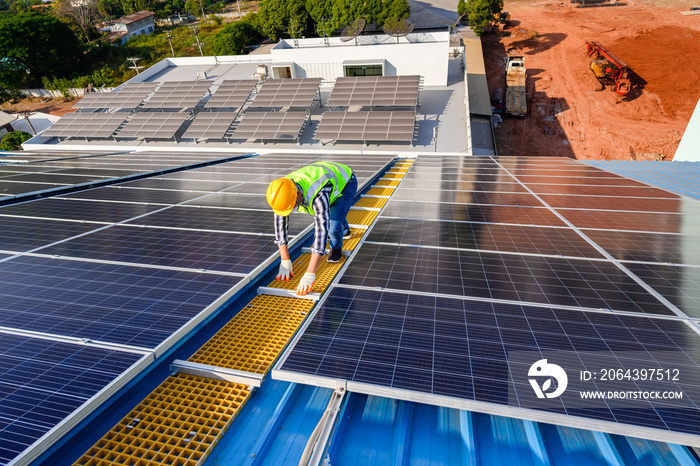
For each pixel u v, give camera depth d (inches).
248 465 100.2
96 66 2719.0
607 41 2154.3
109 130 1228.5
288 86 1267.2
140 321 124.5
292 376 107.0
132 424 104.0
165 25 3550.7
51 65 2516.0
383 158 585.9
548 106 1776.6
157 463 91.4
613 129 1599.4
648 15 2337.6
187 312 129.9
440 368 107.4
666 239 204.2
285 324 147.9
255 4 3639.3
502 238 208.1
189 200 290.5
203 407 111.0
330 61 1382.9
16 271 162.7
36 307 133.9
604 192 320.5
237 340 138.5
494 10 2191.2
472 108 1653.5
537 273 165.3
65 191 328.5
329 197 155.5
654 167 504.7
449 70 1428.4
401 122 1045.2
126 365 103.0
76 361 104.7
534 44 2282.2
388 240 206.5
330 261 194.5
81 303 136.0
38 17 2465.6
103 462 91.2
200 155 697.0
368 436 111.7
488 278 160.4
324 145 1088.8
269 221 232.4
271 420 113.7
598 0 2682.1
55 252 183.6
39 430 81.6
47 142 1264.8
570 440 108.9
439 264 174.9
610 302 140.5
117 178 381.7
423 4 2878.9
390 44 1302.9
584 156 1507.1
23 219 239.0
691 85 1713.8
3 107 2320.4
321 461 92.4
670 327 124.2
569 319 129.7
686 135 693.3
